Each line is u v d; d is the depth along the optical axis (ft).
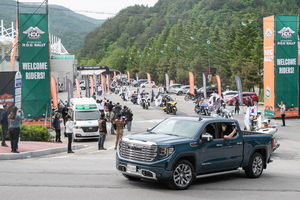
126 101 193.98
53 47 420.77
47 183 33.32
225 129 36.96
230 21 506.07
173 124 36.22
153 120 115.96
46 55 93.45
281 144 73.20
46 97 94.12
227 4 599.16
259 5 591.37
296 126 100.58
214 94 138.51
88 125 79.30
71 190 30.96
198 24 317.42
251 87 187.21
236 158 37.09
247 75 185.47
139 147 31.96
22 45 92.84
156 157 31.12
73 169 41.32
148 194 30.63
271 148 41.86
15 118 50.80
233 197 30.94
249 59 205.57
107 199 28.45
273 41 112.47
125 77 431.84
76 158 52.70
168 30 408.46
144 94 182.09
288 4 593.01
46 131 72.59
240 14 542.16
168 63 326.44
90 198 28.53
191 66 267.39
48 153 57.72
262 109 146.41
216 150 35.04
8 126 61.82
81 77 397.39
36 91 93.61
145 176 31.40
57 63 314.14
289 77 114.21
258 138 39.68
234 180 38.37
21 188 31.09
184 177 32.89
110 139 82.23
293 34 112.98
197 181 37.19
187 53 294.05
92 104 85.35
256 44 200.13
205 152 34.09
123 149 33.27
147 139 32.45
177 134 34.73
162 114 132.98
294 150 66.18
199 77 265.34
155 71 370.32
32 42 92.99
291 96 115.14
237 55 228.63
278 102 114.52
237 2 589.73
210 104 124.57
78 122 80.64
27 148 57.26
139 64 456.04
